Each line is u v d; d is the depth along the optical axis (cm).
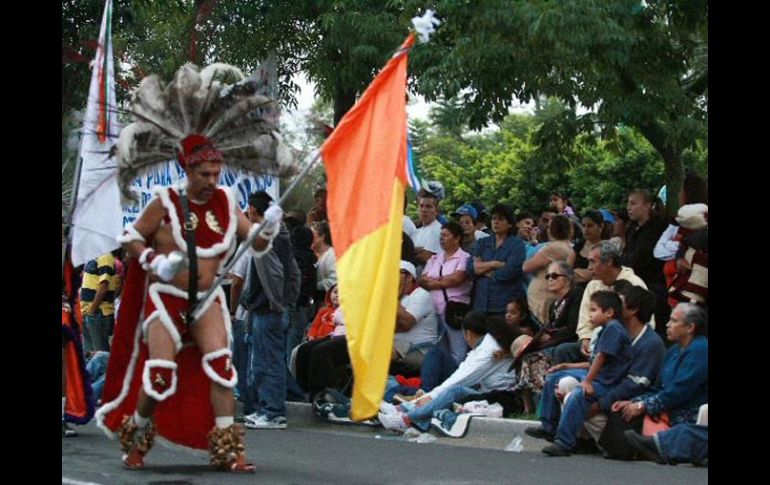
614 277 1708
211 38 2797
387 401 1886
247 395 1984
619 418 1519
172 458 1508
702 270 1639
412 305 1948
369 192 1279
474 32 2219
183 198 1371
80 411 1711
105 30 1588
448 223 1998
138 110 1421
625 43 2136
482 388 1823
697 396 1499
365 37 2538
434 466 1470
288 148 1486
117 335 1403
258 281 1855
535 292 1886
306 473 1399
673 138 2330
